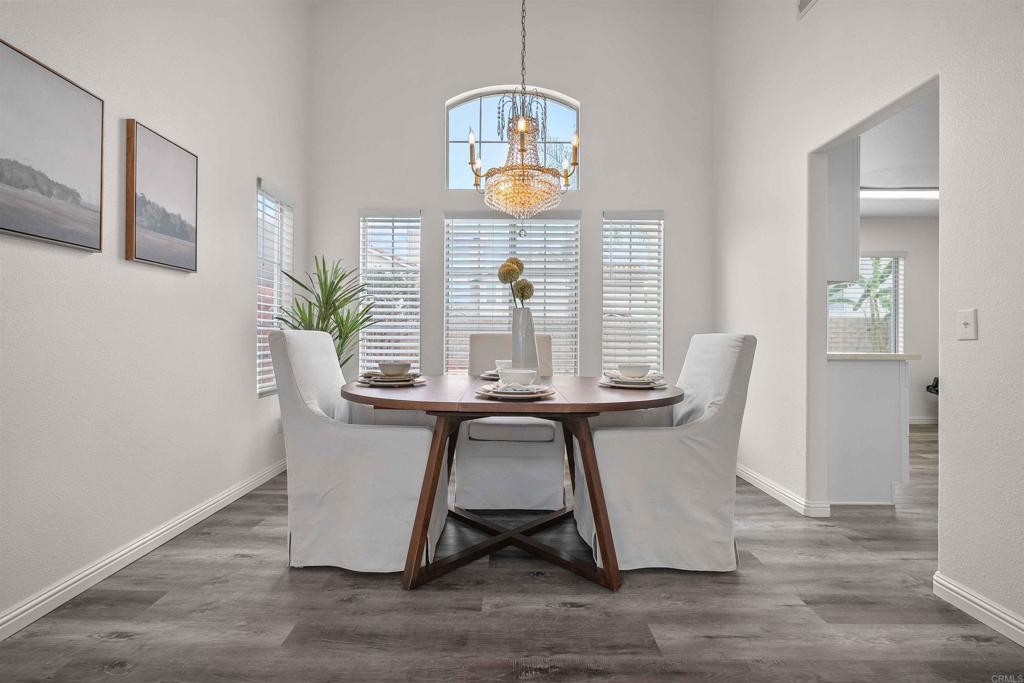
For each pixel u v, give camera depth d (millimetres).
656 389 2355
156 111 2428
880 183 5207
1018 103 1690
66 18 1902
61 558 1893
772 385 3336
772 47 3328
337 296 4102
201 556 2309
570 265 4324
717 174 4219
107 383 2115
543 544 2322
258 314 3516
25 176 1711
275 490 3334
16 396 1717
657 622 1785
